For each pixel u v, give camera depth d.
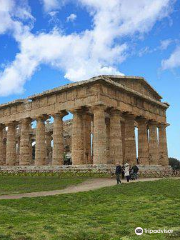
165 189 26.05
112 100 49.03
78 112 49.88
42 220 15.16
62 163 51.44
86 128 53.97
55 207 18.80
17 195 24.75
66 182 34.72
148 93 60.41
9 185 32.72
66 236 12.31
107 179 38.28
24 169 52.69
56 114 52.56
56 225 14.11
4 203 19.78
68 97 51.03
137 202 20.55
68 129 77.56
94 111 46.88
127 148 53.09
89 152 53.44
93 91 47.44
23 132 57.81
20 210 17.69
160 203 20.23
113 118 49.94
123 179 39.06
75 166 46.66
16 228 13.48
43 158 54.41
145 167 53.03
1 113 63.97
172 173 53.38
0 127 65.38
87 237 12.25
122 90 51.25
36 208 18.34
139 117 56.69
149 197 22.31
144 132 57.47
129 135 53.31
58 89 51.56
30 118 57.78
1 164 64.94
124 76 52.38
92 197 22.55
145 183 30.84
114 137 49.09
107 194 23.84
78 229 13.45
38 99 56.28
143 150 56.75
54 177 41.81
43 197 22.36
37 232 12.85
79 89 49.66
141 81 57.16
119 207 19.00
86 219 15.52
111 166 45.44
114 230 13.38
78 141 48.94
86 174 42.56
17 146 84.88
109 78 49.94
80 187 30.16
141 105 56.66
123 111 51.12
